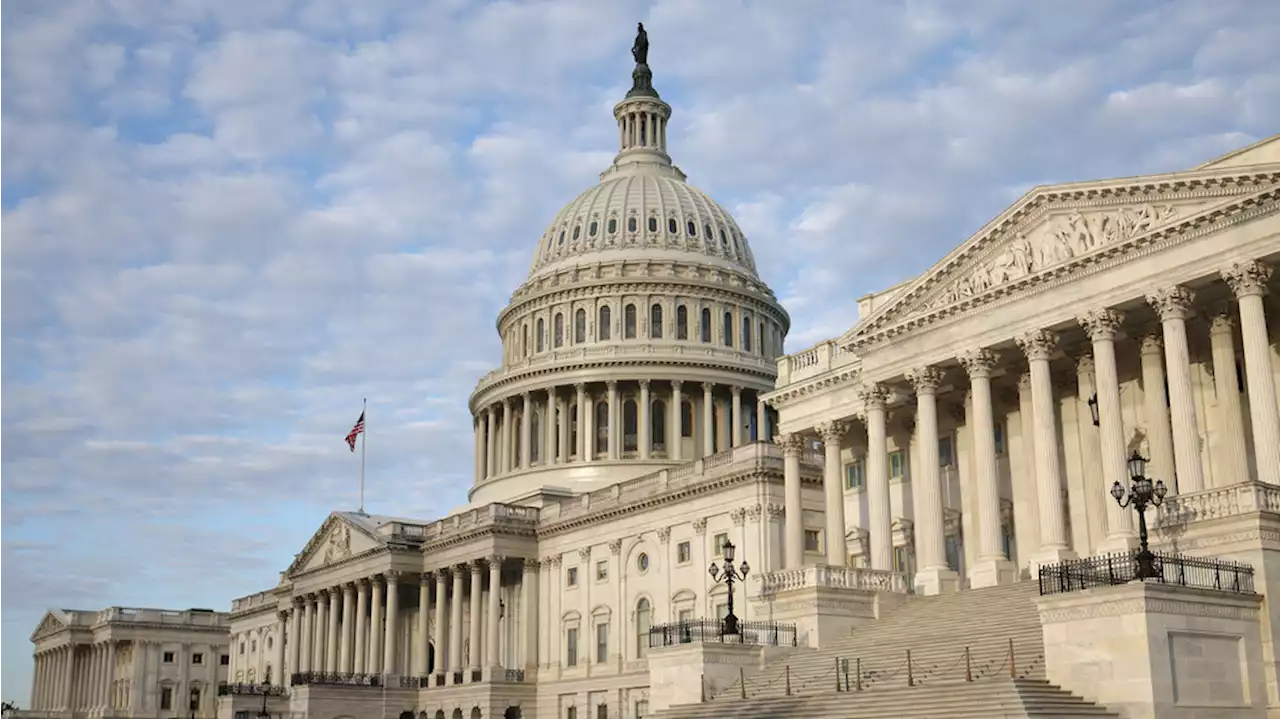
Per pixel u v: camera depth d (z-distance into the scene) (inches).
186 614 7381.9
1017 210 2364.7
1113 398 2201.0
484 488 5438.0
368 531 4923.7
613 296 5428.2
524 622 4389.8
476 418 5748.0
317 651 5310.0
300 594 5477.4
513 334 5718.5
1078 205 2293.3
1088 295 2256.4
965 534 2696.9
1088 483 2449.6
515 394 5398.6
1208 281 2111.2
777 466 3511.3
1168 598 1636.3
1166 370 2272.4
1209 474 2252.7
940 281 2541.8
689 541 3759.8
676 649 2347.4
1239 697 1667.1
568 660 4205.2
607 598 4060.0
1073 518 2469.2
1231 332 2191.2
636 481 4047.7
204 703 7313.0
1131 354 2431.1
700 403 5290.4
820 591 2412.6
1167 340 2121.1
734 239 5826.8
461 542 4564.5
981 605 2188.7
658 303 5433.1
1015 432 2635.3
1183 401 2079.2
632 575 3973.9
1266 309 2208.4
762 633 2439.7
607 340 5393.7
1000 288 2388.0
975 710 1657.2
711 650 2301.9
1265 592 1718.8
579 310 5482.3
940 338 2524.6
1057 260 2305.6
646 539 3941.9
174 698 7239.2
